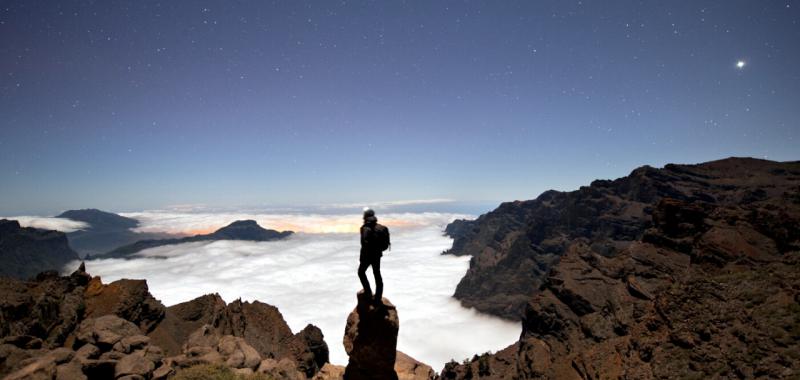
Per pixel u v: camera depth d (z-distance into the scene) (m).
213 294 34.84
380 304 13.07
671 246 60.97
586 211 185.00
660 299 38.69
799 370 22.25
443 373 67.12
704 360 27.66
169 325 28.80
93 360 15.83
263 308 36.91
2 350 16.33
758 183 152.88
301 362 31.67
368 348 13.16
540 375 42.84
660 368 29.44
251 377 17.27
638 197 170.50
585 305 56.69
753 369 24.23
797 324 25.98
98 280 28.34
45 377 14.41
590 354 38.81
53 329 22.11
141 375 15.91
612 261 66.12
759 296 31.41
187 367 18.05
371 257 13.02
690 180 171.25
